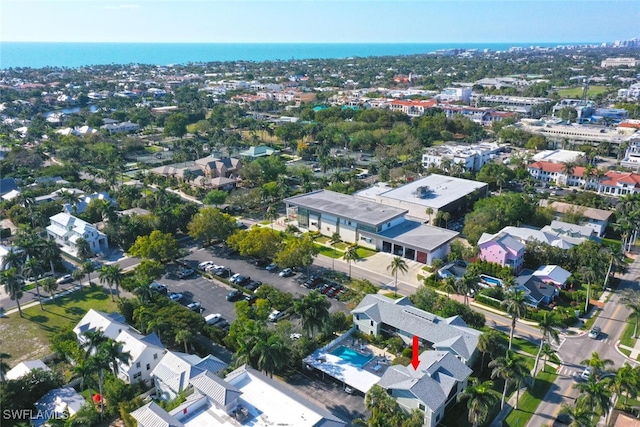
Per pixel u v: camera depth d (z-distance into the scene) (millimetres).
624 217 157875
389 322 109250
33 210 175125
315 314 101875
